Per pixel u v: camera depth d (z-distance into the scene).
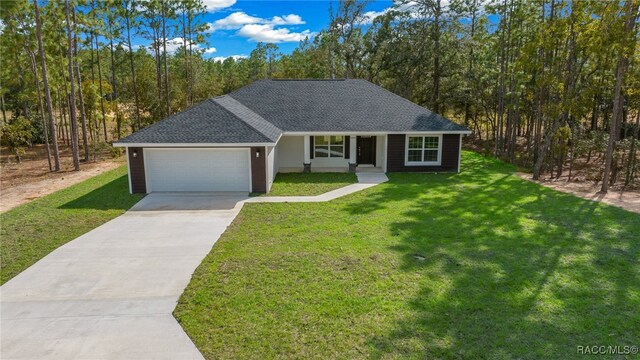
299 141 21.11
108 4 25.42
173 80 37.38
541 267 8.77
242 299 7.48
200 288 7.95
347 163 21.55
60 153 28.17
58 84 24.30
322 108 21.19
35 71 21.89
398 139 20.09
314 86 23.08
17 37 20.98
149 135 15.75
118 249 10.17
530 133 27.08
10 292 7.96
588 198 14.94
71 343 6.28
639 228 11.31
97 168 22.30
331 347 6.06
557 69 18.92
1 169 22.16
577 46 17.19
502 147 27.06
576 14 16.55
